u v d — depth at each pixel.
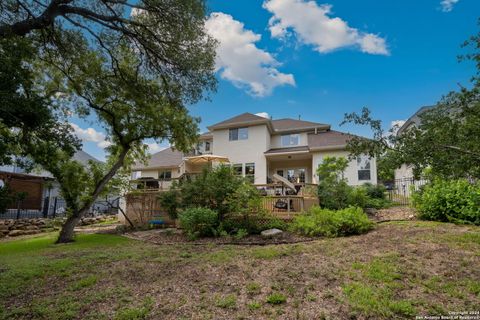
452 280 3.96
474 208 7.28
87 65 9.93
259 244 7.53
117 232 12.40
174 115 12.16
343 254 5.63
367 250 5.77
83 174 11.36
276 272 4.79
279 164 21.48
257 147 20.00
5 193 5.59
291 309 3.42
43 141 7.57
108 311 3.57
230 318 3.27
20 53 6.02
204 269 5.21
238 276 4.71
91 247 8.57
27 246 9.66
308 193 11.62
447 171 3.74
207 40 9.04
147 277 4.92
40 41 8.44
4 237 12.92
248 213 9.68
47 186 12.35
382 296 3.56
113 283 4.69
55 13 7.59
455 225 7.32
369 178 16.83
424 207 8.54
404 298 3.51
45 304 3.89
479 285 3.72
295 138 20.88
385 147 4.09
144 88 10.50
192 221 8.96
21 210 16.52
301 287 4.07
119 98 11.29
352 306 3.36
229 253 6.38
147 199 14.51
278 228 9.30
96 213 19.86
